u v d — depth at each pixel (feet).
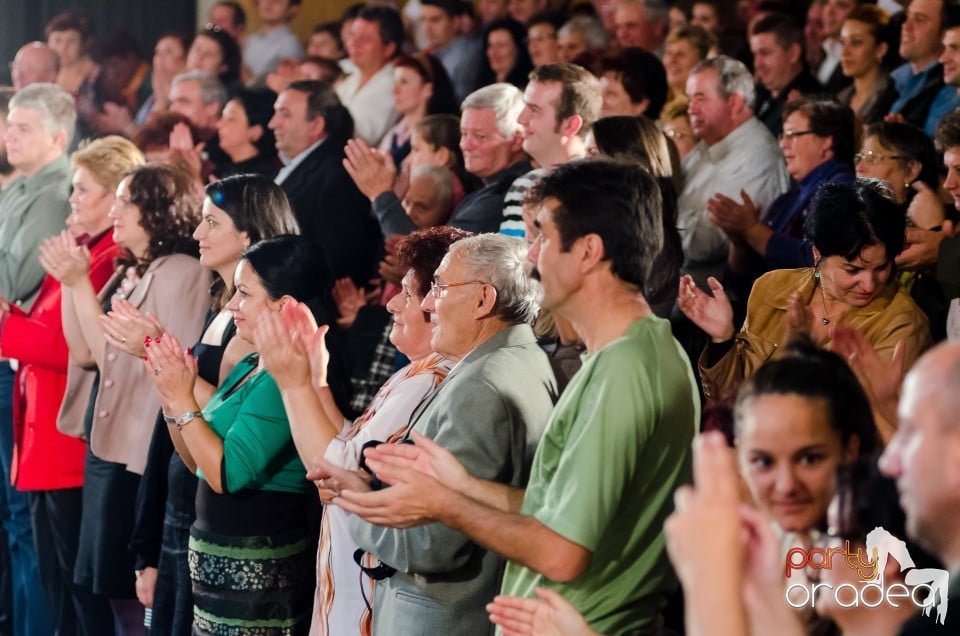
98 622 19.42
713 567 6.74
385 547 11.57
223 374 15.65
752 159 19.70
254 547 13.99
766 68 22.68
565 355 12.92
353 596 12.94
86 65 31.45
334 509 13.12
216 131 26.68
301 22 32.68
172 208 18.51
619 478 9.34
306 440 12.42
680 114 21.80
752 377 8.59
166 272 18.21
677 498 7.09
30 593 21.70
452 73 28.50
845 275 12.67
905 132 16.72
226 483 13.73
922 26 21.91
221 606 14.03
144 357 15.11
